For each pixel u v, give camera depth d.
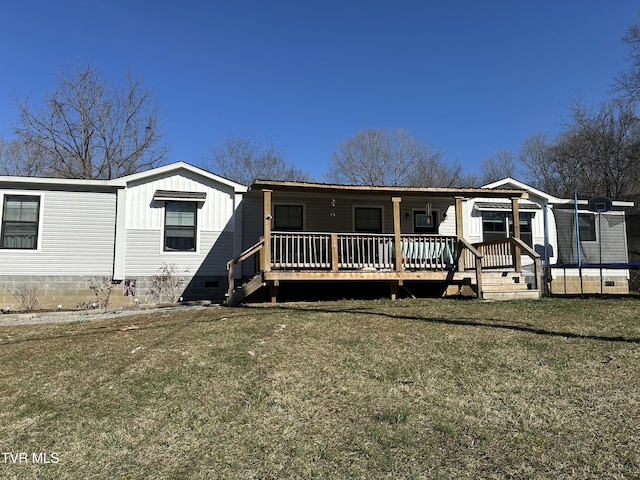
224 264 13.17
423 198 14.50
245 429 3.66
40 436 3.67
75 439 3.60
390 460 3.11
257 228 13.55
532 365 4.96
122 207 12.70
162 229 12.93
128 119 26.50
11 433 3.75
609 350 5.41
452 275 11.39
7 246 12.09
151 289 12.68
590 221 15.74
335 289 12.60
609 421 3.61
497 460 3.08
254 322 7.70
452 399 4.12
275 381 4.69
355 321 7.55
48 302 12.10
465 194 11.80
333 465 3.08
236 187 13.39
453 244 11.72
